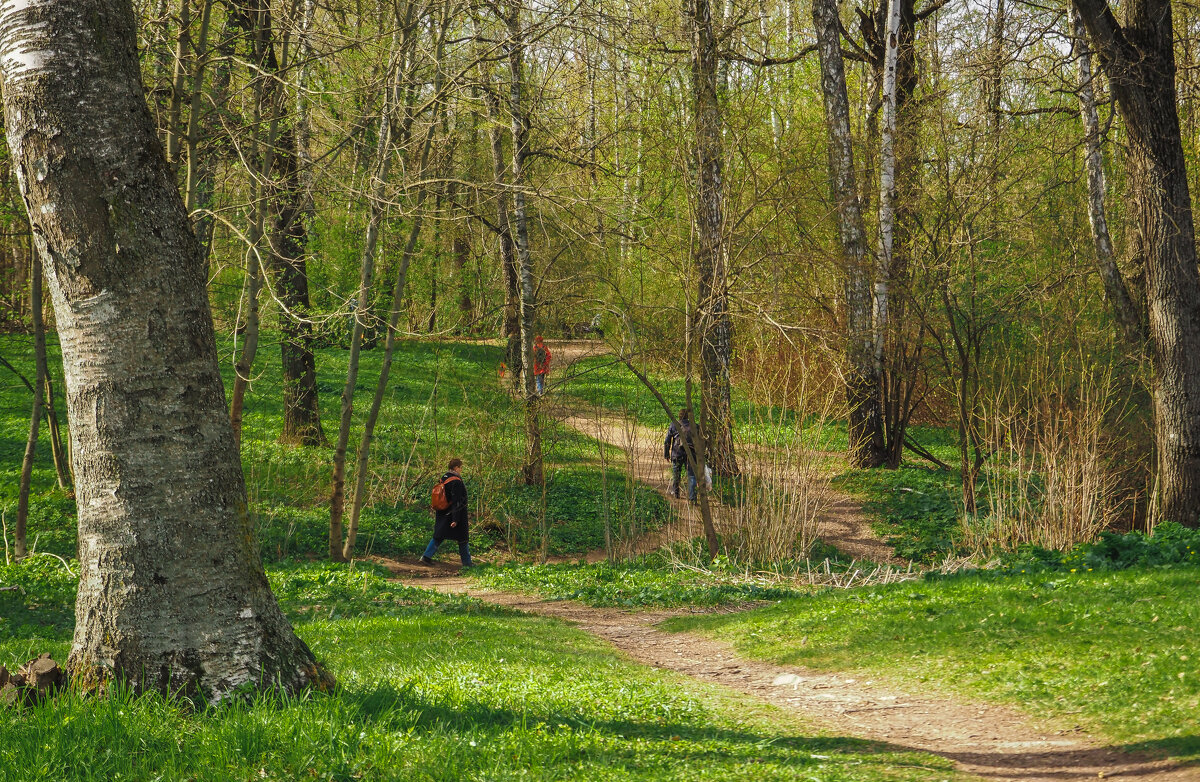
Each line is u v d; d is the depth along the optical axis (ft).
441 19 54.60
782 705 23.22
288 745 14.42
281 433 81.30
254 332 48.83
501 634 31.71
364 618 36.14
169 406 17.11
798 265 61.98
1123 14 52.03
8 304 65.92
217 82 47.75
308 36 46.50
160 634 16.79
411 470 75.00
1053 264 75.77
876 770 15.28
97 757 13.88
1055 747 17.51
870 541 63.31
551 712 18.66
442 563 60.44
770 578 50.37
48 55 16.62
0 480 64.59
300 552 57.98
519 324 81.30
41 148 16.63
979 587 33.60
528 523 67.77
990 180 66.95
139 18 42.60
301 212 61.11
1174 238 50.75
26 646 28.58
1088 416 52.70
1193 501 50.26
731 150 55.26
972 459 83.10
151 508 16.92
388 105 48.85
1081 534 50.37
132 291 16.92
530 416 68.08
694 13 56.65
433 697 19.45
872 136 75.92
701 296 54.85
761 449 59.06
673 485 69.41
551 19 48.98
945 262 67.31
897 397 81.56
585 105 60.90
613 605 44.68
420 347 118.83
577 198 48.37
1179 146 51.16
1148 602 27.30
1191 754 15.60
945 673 24.48
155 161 17.51
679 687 24.18
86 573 17.21
